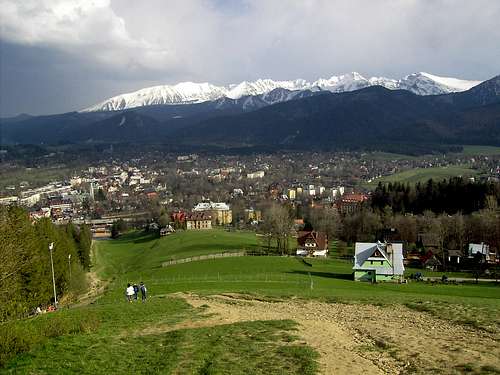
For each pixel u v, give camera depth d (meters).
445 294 70.56
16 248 46.81
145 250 171.00
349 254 140.88
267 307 48.06
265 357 28.80
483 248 127.44
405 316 41.72
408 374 26.33
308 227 184.88
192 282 83.69
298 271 101.69
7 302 41.38
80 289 90.94
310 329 36.38
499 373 25.16
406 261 126.25
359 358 29.06
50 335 34.19
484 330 34.81
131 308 46.47
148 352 30.22
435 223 144.75
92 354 29.80
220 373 25.88
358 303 49.62
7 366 28.00
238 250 139.88
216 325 38.34
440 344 31.30
